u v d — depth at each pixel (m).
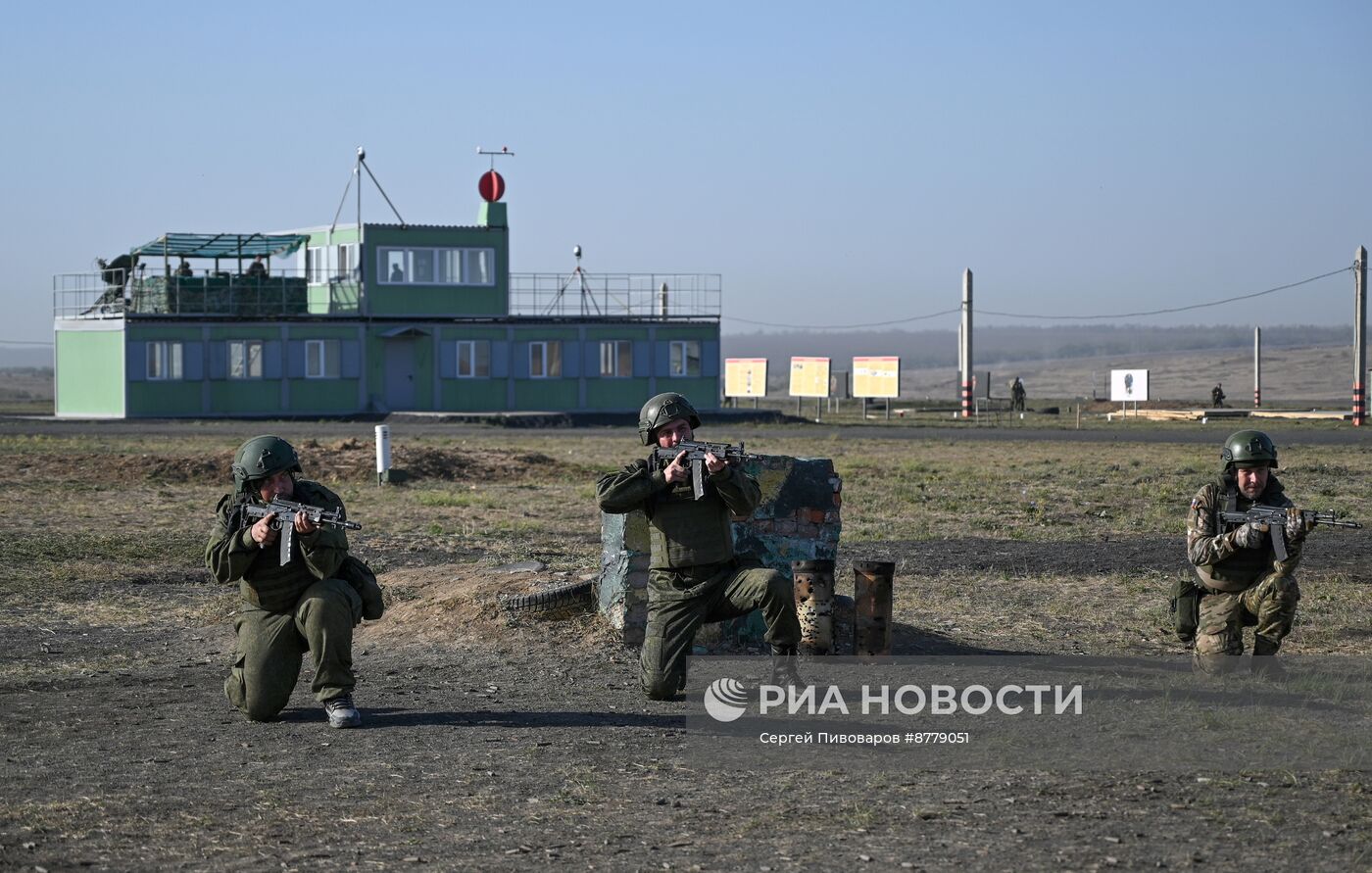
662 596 8.86
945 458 35.66
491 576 13.88
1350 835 6.23
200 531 20.31
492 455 32.50
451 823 6.54
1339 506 24.14
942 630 12.35
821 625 10.86
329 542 8.68
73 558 17.30
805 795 7.01
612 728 8.64
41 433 44.00
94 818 6.63
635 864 5.90
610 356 61.22
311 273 60.88
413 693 9.94
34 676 10.71
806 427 53.50
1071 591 14.77
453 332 59.03
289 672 8.91
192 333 55.22
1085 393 153.38
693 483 8.47
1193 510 10.09
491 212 59.50
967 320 64.81
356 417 55.88
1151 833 6.28
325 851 6.10
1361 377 58.00
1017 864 5.85
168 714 9.20
